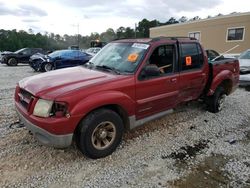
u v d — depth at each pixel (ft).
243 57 34.24
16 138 13.21
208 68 16.85
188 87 15.20
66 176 10.11
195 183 9.93
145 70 12.30
